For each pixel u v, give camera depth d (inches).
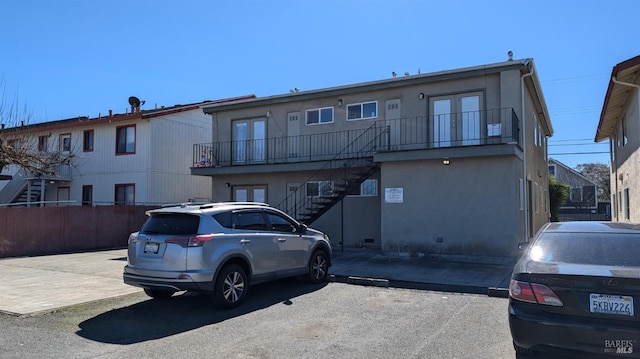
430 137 588.7
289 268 347.3
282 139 702.5
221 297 285.7
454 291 352.8
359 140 636.7
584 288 167.0
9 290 349.1
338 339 227.0
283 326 251.3
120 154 871.7
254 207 332.2
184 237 277.9
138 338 230.7
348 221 638.5
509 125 534.3
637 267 174.9
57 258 563.2
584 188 1752.0
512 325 179.3
